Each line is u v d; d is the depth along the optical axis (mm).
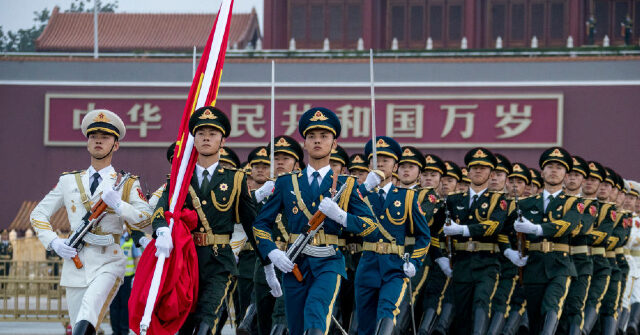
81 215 9703
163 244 8367
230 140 40969
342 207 9039
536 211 12672
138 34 58656
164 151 41562
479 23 52031
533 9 51812
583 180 14438
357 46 52812
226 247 8938
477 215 12805
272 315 11414
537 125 40156
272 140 11719
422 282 12734
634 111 39938
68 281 9508
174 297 8336
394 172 12570
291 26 53062
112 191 9188
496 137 40281
